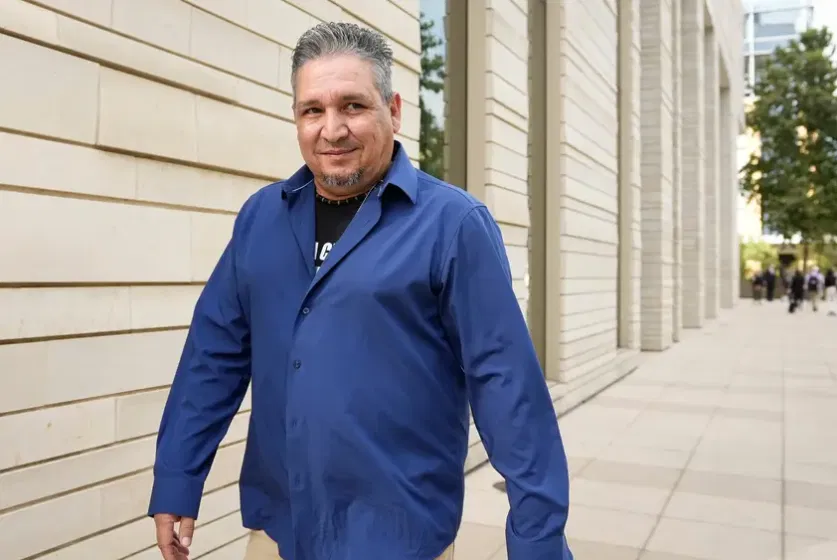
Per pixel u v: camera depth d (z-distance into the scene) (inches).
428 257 55.9
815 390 361.7
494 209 241.8
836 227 1492.4
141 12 109.4
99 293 103.7
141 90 110.3
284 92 142.8
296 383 57.3
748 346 583.5
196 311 67.7
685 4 751.1
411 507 56.1
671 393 350.3
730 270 1219.2
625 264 493.4
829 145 1504.7
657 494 192.1
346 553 56.4
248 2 132.0
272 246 61.4
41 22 93.6
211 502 127.4
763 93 1551.4
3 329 89.4
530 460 54.8
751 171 1556.3
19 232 91.1
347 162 57.1
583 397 323.0
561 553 54.7
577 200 339.0
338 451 56.0
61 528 97.2
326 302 56.8
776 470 215.5
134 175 109.8
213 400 65.3
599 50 379.2
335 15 157.5
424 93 224.5
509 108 255.4
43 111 94.4
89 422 101.9
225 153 127.5
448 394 58.6
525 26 272.5
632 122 486.0
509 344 55.9
